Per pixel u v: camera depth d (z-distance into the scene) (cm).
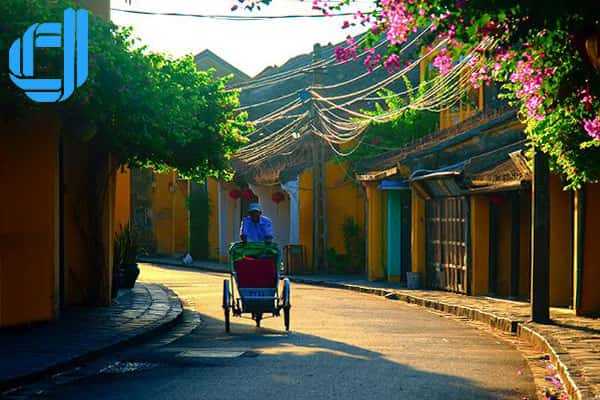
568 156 1791
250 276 2100
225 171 3072
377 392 1264
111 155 2673
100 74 2033
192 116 2494
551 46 1199
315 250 4500
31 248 2003
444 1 1008
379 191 4041
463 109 3753
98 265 2561
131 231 3431
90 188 2545
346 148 4525
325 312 2605
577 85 1253
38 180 2005
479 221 3033
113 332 1923
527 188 2452
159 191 7381
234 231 5969
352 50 1114
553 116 1544
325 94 4631
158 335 2042
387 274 3969
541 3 982
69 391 1291
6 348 1650
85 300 2567
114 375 1435
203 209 6406
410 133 4375
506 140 3066
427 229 3503
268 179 5000
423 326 2236
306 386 1313
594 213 2258
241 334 2048
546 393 1253
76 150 2575
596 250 2261
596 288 2261
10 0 1770
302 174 4700
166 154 2567
